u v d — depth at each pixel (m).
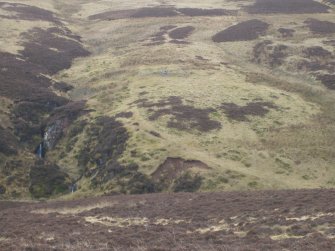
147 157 55.94
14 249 22.97
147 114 66.06
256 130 61.47
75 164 64.62
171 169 53.75
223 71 85.44
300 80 82.94
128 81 82.69
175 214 34.28
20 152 65.44
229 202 36.53
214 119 63.75
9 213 42.22
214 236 25.73
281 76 85.69
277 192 39.19
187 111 66.06
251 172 52.16
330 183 50.25
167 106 67.94
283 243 22.53
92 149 64.31
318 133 60.84
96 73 90.44
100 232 28.20
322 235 23.64
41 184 60.41
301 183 50.06
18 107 75.00
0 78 81.44
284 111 67.25
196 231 28.39
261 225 27.55
